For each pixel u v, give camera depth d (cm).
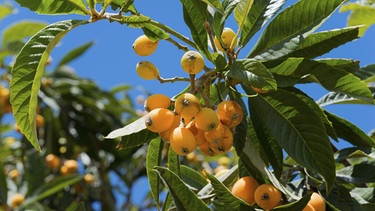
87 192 289
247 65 104
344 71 111
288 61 113
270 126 114
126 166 299
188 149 103
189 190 99
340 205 118
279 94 114
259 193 107
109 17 112
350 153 127
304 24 116
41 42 108
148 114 105
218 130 104
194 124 106
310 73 113
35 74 108
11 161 293
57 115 303
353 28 115
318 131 111
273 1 119
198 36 115
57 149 299
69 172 283
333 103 135
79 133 302
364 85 112
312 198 109
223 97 121
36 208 240
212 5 106
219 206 116
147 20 114
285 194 108
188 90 116
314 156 110
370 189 125
